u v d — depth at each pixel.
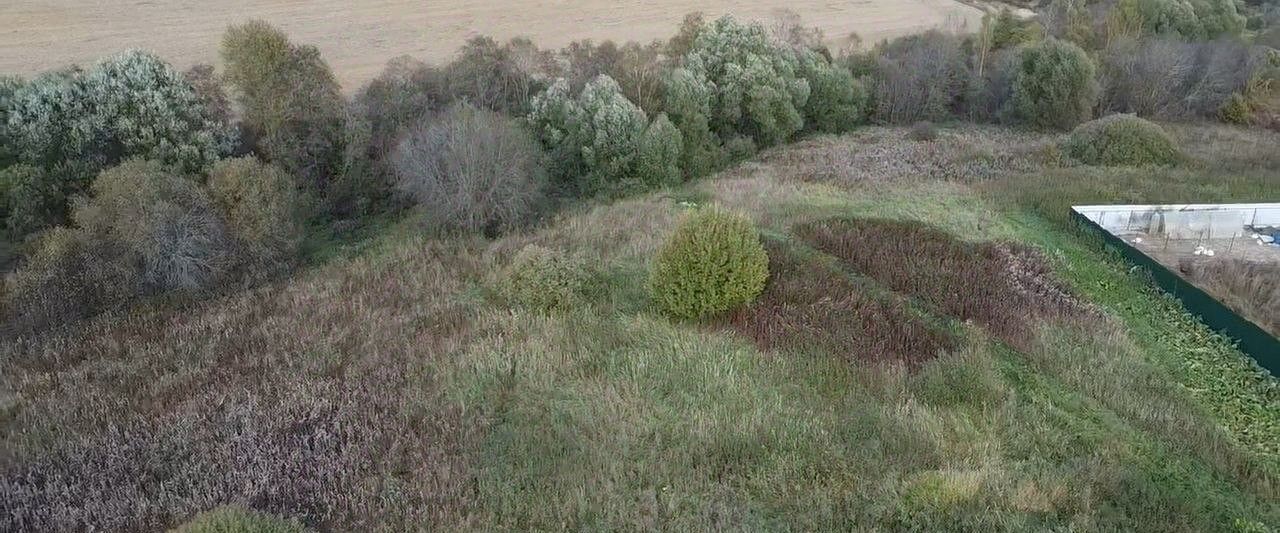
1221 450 11.33
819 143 30.88
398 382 13.42
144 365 14.75
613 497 10.45
